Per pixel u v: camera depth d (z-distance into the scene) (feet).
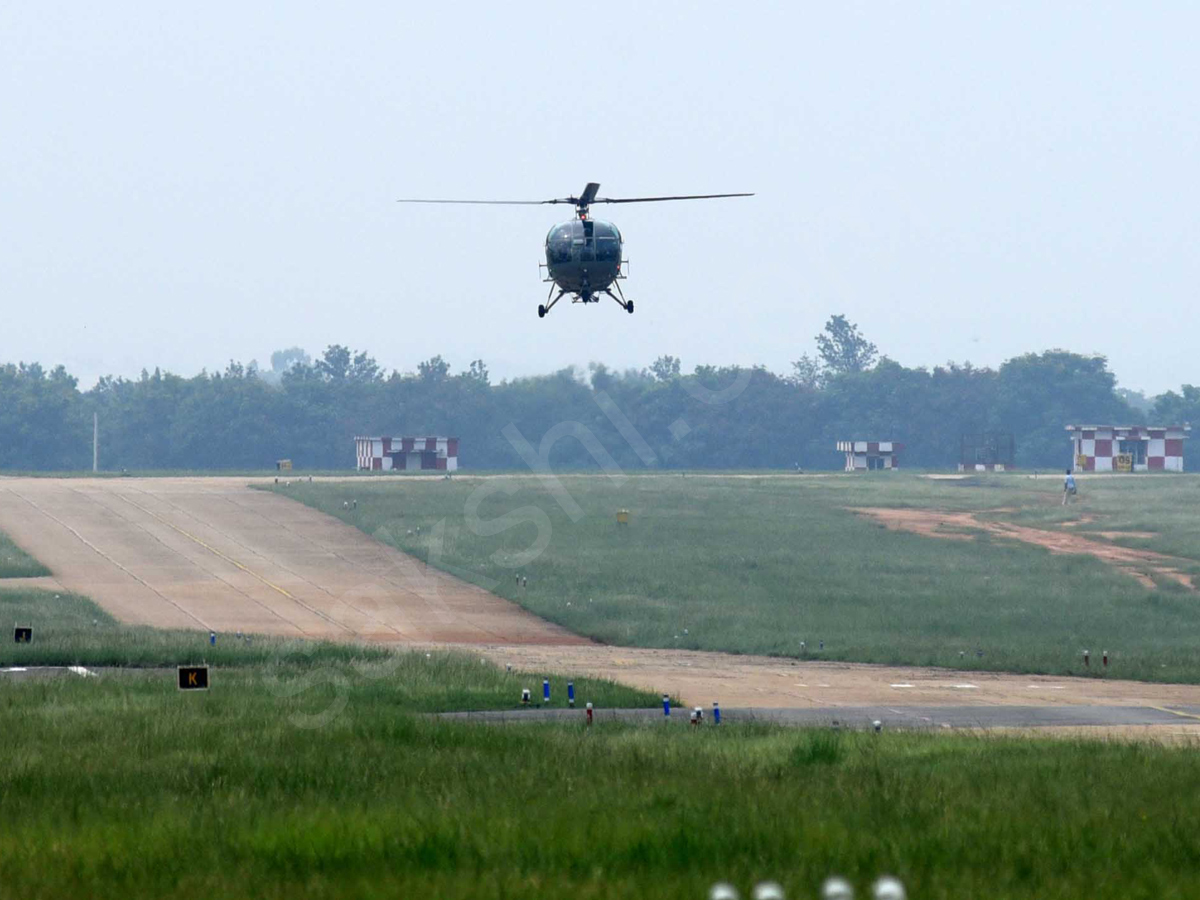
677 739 270.67
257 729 261.24
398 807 164.25
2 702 310.65
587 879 120.98
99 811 164.76
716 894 86.28
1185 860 134.00
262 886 118.83
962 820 155.43
